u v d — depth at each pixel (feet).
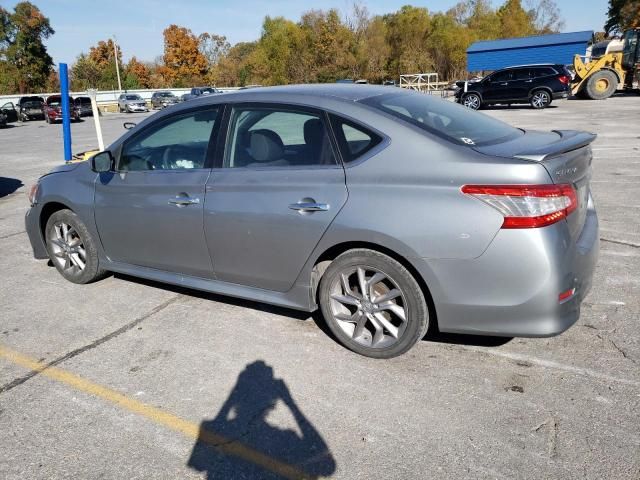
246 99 11.81
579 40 116.98
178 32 221.66
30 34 183.32
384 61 184.55
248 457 8.20
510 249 8.84
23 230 22.52
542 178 8.74
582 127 46.98
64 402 9.80
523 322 9.15
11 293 15.25
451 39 188.24
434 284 9.50
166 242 12.93
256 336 11.99
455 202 9.14
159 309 13.70
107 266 14.74
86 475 7.95
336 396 9.59
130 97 138.82
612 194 23.25
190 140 12.53
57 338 12.35
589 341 11.01
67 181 14.99
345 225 10.06
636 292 13.26
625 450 7.84
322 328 12.23
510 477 7.46
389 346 10.48
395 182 9.70
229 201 11.53
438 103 12.01
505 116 61.98
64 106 26.20
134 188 13.24
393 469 7.75
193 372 10.62
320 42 179.01
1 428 9.12
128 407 9.57
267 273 11.53
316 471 7.82
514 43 124.98
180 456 8.29
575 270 9.23
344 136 10.41
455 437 8.34
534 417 8.71
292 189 10.74
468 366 10.33
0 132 85.76
